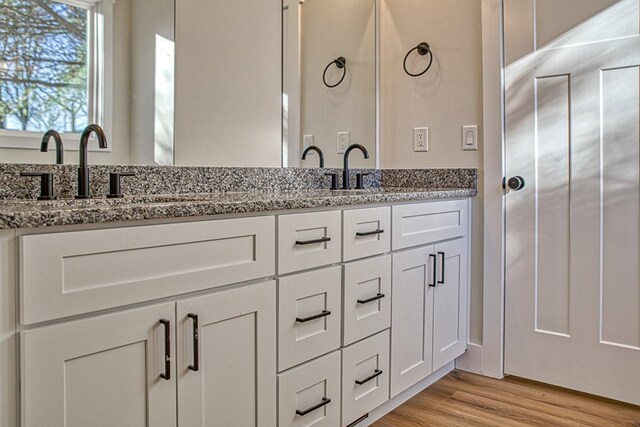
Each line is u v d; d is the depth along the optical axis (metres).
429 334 2.18
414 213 2.07
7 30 1.46
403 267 2.01
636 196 2.07
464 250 2.42
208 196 1.87
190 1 1.96
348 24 2.62
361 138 2.69
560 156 2.23
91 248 1.07
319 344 1.64
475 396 2.22
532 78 2.28
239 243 1.38
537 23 2.26
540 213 2.29
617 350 2.13
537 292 2.31
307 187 2.42
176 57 1.91
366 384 1.85
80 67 1.62
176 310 1.23
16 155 1.47
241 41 2.16
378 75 2.77
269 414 1.47
